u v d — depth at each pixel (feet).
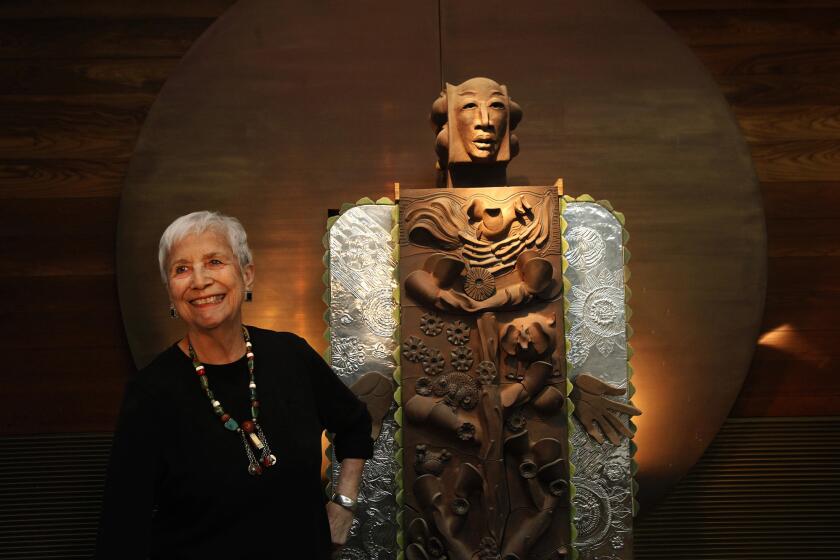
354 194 10.96
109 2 11.57
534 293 8.56
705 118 11.18
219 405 5.36
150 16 11.55
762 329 11.23
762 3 11.65
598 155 11.07
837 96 11.62
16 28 11.47
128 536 4.97
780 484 10.90
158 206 10.84
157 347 10.63
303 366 5.99
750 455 10.93
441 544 8.15
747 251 10.91
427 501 8.22
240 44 11.21
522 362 8.54
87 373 10.92
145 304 10.68
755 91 11.62
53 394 10.87
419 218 8.76
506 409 8.41
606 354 9.16
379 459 8.95
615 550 8.85
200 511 5.11
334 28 11.27
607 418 8.98
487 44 11.29
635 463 9.00
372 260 9.26
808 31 11.73
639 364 10.62
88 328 10.98
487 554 8.07
